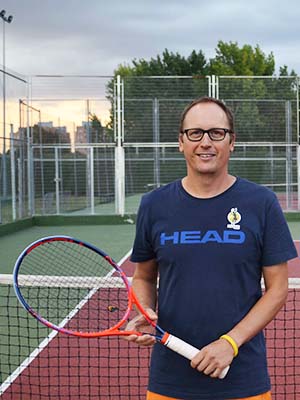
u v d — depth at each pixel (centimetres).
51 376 531
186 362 267
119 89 2272
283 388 501
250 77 2284
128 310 280
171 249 266
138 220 283
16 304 741
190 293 262
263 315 259
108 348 566
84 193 2262
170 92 2295
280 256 262
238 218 262
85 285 441
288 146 2308
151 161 2316
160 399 270
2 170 1856
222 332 261
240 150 2339
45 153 2248
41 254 1296
